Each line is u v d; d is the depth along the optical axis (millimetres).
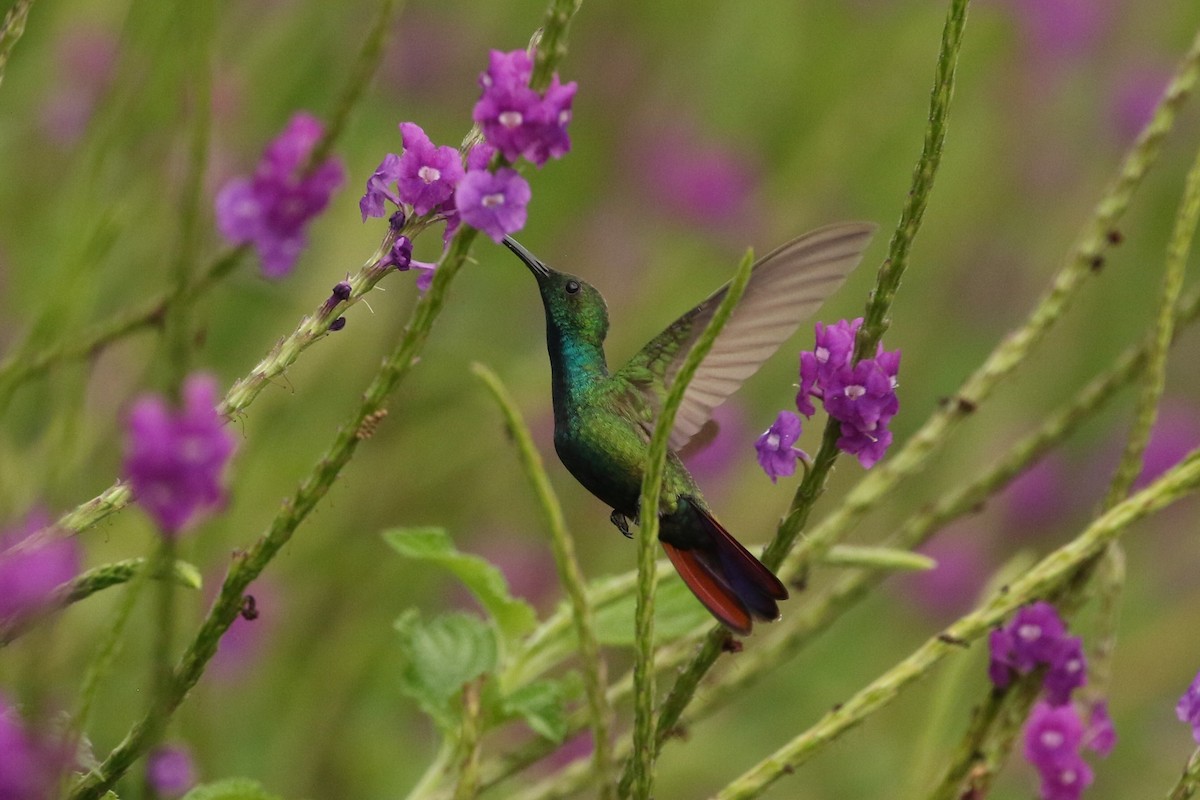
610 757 4539
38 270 9531
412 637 6609
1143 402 6449
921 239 18703
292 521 4426
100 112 6234
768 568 5332
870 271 18172
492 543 14172
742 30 18281
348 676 11391
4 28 5133
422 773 11594
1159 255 19141
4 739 3822
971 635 5625
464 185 4410
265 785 10688
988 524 17531
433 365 13531
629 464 6766
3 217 10555
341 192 12250
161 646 4074
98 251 4891
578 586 4398
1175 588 17750
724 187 17344
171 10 5562
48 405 5250
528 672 6832
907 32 18203
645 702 4543
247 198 4324
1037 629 6000
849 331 5148
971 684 13086
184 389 3736
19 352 4746
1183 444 18344
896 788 12562
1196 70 6926
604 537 14844
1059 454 18031
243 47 11922
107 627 3844
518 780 11320
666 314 16609
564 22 4391
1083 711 6590
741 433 15945
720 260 17344
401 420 12727
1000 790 13227
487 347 14633
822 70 18250
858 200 18094
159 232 7594
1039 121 19375
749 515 15203
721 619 5160
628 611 6941
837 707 5457
